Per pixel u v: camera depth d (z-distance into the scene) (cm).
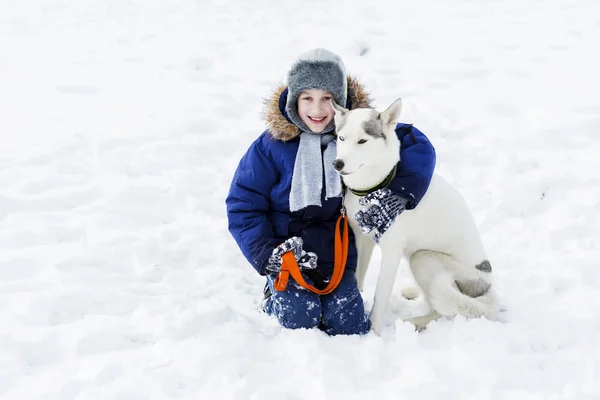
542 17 1231
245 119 841
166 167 704
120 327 430
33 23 1328
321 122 447
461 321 445
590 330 431
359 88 480
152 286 492
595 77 921
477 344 411
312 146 446
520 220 610
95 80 986
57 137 775
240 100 900
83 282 486
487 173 690
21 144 754
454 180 682
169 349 405
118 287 486
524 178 671
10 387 370
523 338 420
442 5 1348
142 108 873
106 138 766
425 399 354
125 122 827
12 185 647
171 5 1412
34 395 361
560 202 631
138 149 746
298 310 432
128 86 960
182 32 1225
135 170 693
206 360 390
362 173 435
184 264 530
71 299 461
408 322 431
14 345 404
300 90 433
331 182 446
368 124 421
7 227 568
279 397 358
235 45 1133
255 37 1172
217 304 461
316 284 454
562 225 584
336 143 453
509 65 991
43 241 548
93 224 579
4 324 430
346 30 1183
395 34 1160
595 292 488
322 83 432
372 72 989
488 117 819
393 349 412
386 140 429
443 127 793
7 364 388
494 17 1252
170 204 631
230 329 432
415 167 439
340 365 388
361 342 423
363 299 500
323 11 1330
